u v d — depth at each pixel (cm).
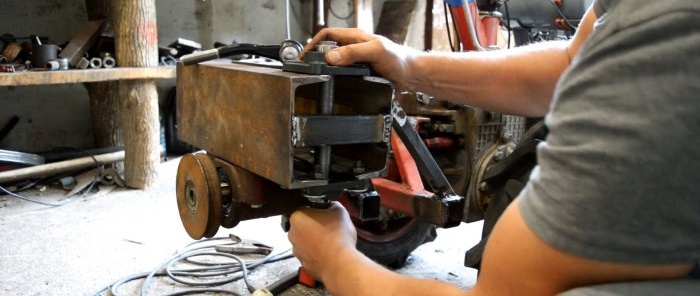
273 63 98
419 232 180
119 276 173
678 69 37
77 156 286
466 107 152
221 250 193
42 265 180
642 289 44
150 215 234
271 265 183
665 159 38
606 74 40
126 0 258
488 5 193
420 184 144
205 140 95
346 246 75
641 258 41
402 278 65
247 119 81
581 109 41
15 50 261
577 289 44
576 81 42
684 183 38
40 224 220
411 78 95
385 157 81
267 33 431
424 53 97
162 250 195
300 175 76
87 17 339
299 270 163
